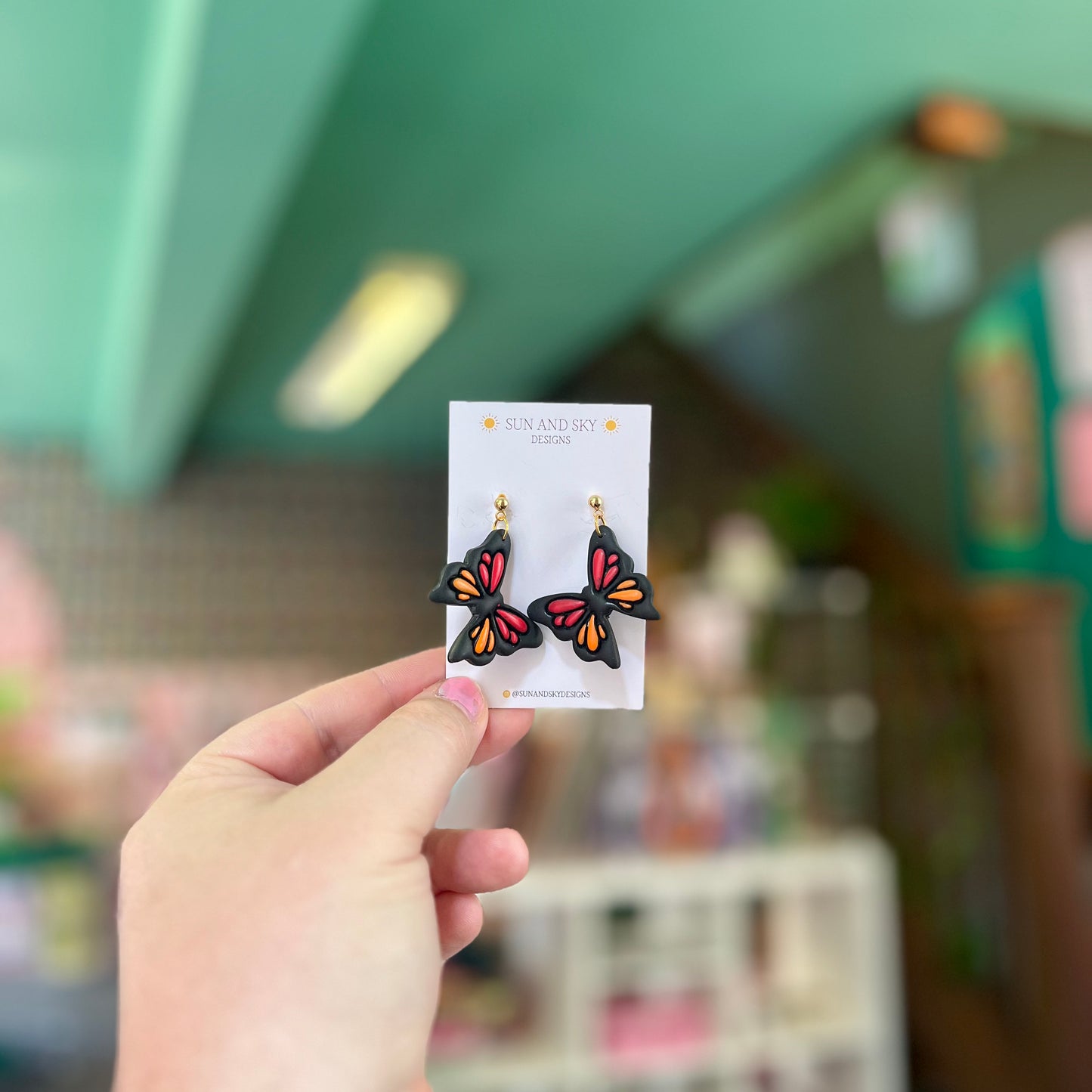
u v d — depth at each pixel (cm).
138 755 387
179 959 59
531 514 75
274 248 293
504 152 241
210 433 537
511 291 338
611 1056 220
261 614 562
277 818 62
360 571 581
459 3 182
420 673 82
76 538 541
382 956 59
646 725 250
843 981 248
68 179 236
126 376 342
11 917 264
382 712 81
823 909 256
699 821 245
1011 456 287
